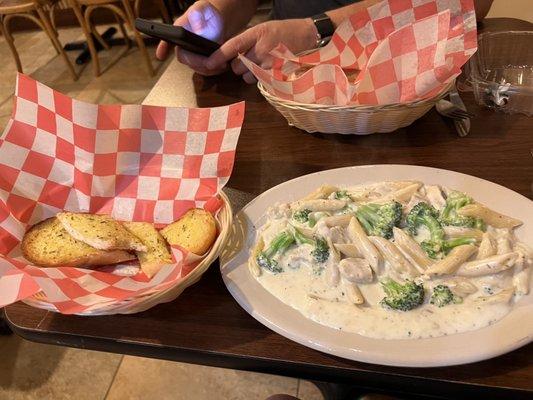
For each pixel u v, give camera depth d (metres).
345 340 0.53
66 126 0.81
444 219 0.66
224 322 0.61
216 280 0.66
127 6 2.97
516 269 0.58
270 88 0.89
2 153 0.77
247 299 0.60
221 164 0.77
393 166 0.78
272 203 0.74
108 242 0.68
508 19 1.25
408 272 0.61
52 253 0.70
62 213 0.77
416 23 0.79
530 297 0.56
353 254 0.64
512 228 0.65
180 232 0.72
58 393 1.46
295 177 0.84
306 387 1.40
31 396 1.46
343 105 0.84
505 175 0.78
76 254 0.69
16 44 4.00
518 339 0.51
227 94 1.13
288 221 0.70
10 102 3.16
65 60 3.27
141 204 0.80
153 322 0.62
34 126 0.80
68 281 0.60
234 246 0.68
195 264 0.65
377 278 0.62
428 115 0.95
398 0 0.95
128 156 0.82
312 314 0.57
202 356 0.58
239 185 0.84
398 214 0.66
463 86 1.02
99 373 1.50
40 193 0.81
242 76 1.19
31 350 1.58
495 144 0.86
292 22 1.19
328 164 0.87
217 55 1.14
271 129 0.99
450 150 0.86
